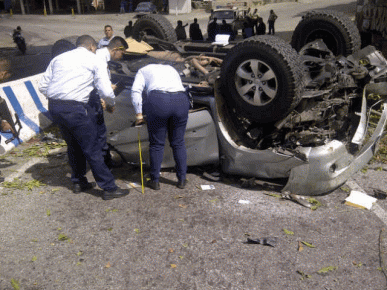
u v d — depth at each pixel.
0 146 5.23
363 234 3.32
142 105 4.35
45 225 3.52
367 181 4.29
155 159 4.03
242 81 4.03
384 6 8.41
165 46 6.33
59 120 3.62
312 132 4.07
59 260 3.03
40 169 4.75
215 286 2.74
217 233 3.36
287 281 2.78
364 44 9.29
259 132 4.47
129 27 12.96
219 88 4.17
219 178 4.38
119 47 4.11
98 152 3.83
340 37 5.45
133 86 3.91
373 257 3.02
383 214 3.62
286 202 3.87
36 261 3.02
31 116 6.15
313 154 3.75
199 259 3.03
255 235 3.32
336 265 2.94
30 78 6.43
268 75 3.72
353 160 4.00
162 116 3.79
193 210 3.74
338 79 4.50
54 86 3.53
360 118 4.65
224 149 4.26
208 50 6.21
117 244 3.22
